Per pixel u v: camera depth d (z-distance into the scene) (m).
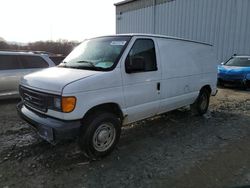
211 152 3.95
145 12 18.81
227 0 13.28
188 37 15.71
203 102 6.04
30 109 3.76
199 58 5.64
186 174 3.25
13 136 4.52
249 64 10.74
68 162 3.54
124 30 21.20
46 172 3.27
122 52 3.83
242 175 3.23
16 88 7.21
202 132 4.90
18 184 2.99
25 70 7.29
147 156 3.78
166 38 4.73
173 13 16.56
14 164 3.46
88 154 3.54
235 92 9.70
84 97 3.28
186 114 6.20
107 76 3.54
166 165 3.50
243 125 5.39
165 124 5.39
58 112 3.22
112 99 3.62
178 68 4.91
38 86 3.48
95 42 4.38
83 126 3.45
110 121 3.66
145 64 4.16
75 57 4.31
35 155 3.74
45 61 7.72
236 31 13.06
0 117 5.77
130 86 3.89
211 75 6.12
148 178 3.15
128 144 4.24
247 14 12.46
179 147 4.14
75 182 3.05
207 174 3.26
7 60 7.06
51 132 3.19
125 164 3.52
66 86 3.16
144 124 5.38
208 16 14.36
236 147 4.16
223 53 13.83
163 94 4.57
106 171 3.32
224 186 2.97
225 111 6.63
